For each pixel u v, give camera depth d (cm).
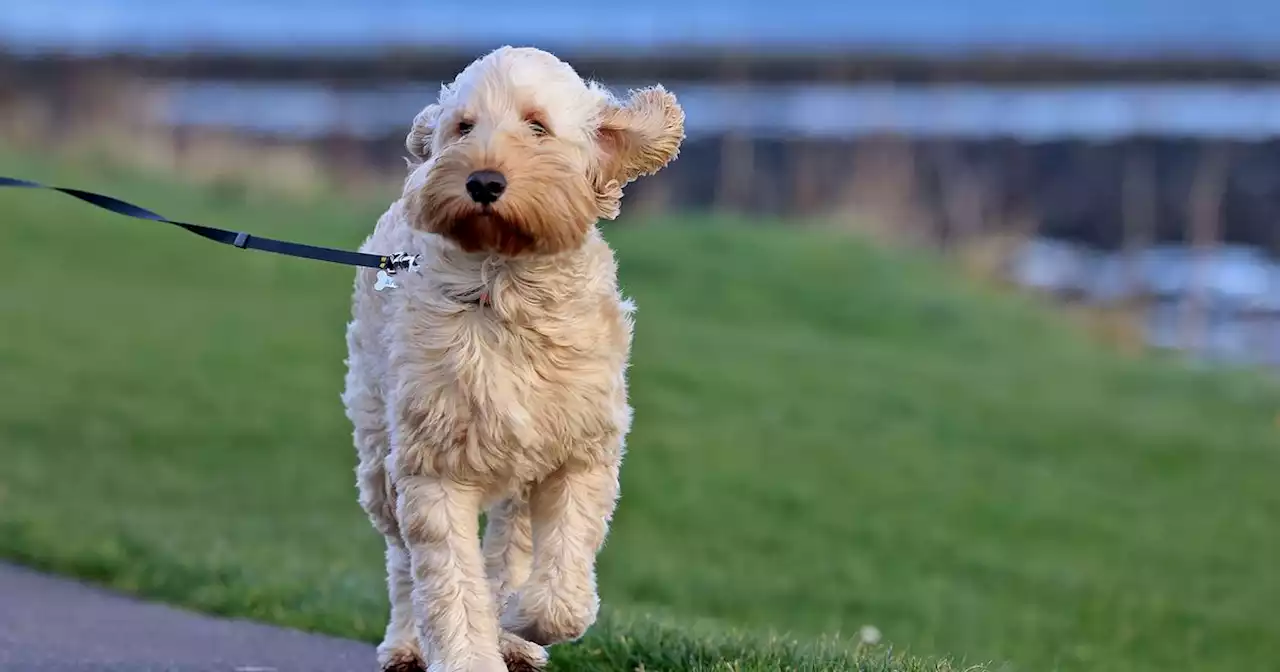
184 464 1457
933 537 1417
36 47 2950
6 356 1789
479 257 551
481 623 557
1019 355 2234
